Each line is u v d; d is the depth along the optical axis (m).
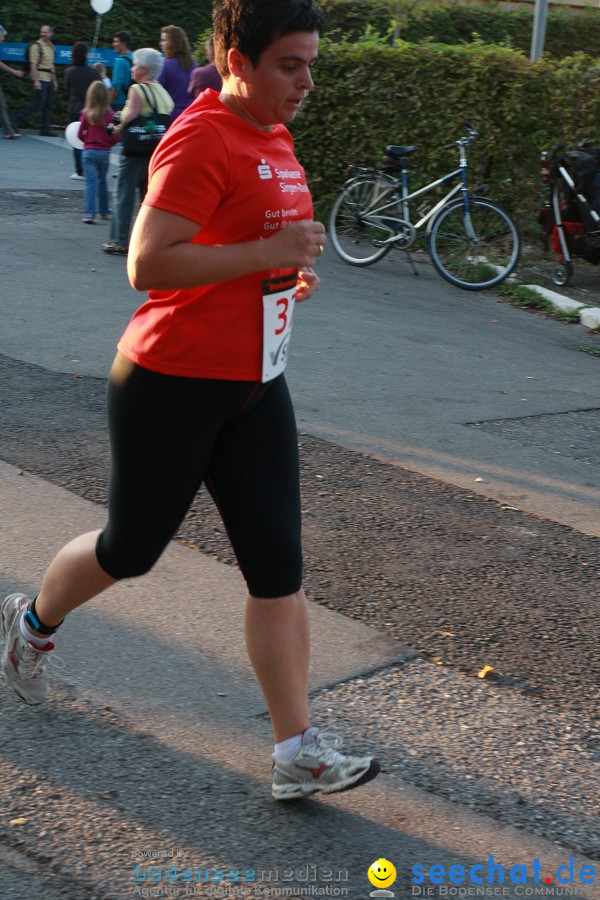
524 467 7.07
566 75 14.56
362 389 8.40
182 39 13.27
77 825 3.31
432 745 3.94
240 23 3.01
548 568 5.59
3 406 7.29
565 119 14.70
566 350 10.59
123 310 10.09
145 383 3.18
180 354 3.15
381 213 13.44
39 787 3.48
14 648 3.75
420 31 26.14
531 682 4.45
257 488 3.33
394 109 14.96
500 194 14.96
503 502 6.44
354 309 11.12
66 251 12.53
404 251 14.20
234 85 3.12
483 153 14.72
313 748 3.43
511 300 12.48
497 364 9.66
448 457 7.11
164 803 3.46
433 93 14.68
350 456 6.94
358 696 4.22
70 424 7.05
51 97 25.27
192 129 3.02
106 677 4.19
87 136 14.29
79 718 3.89
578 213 12.80
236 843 3.30
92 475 6.24
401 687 4.31
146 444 3.22
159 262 2.97
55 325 9.39
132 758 3.68
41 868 3.11
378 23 22.69
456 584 5.30
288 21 2.99
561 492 6.70
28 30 26.31
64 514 5.68
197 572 5.18
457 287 12.88
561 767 3.88
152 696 4.09
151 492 3.28
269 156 3.16
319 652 4.52
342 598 5.04
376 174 13.41
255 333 3.20
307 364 8.93
